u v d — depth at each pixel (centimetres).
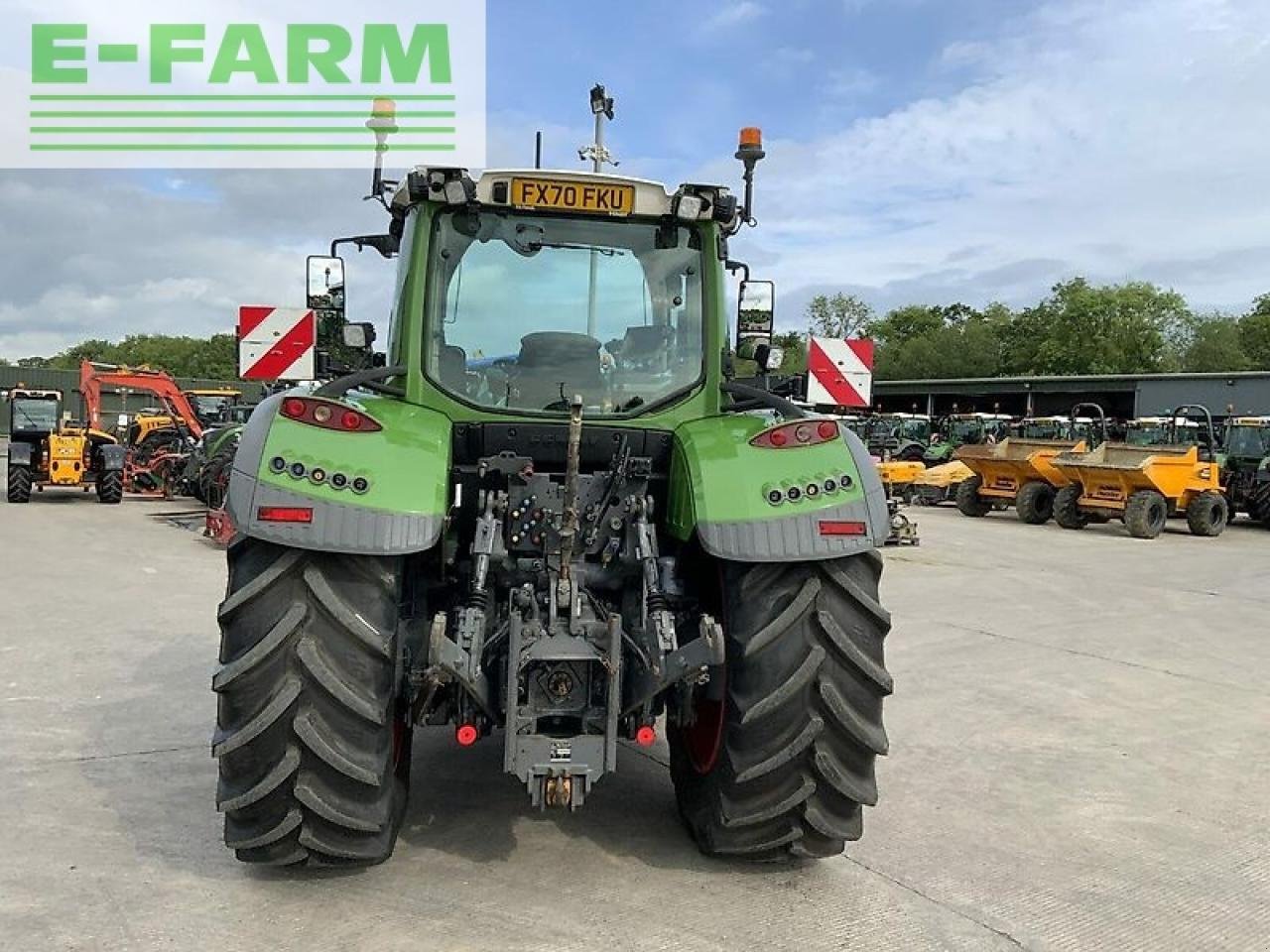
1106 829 416
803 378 483
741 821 341
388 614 321
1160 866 381
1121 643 790
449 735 506
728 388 398
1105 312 6844
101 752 466
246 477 313
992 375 7325
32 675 599
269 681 312
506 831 387
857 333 8169
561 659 328
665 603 344
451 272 389
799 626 335
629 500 367
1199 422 2081
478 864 357
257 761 314
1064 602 978
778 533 331
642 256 399
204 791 418
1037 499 1850
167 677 599
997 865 377
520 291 393
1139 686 653
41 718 516
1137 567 1262
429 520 315
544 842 378
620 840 383
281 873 344
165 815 391
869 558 351
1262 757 515
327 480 313
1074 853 391
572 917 320
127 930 302
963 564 1245
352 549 307
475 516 377
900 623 852
